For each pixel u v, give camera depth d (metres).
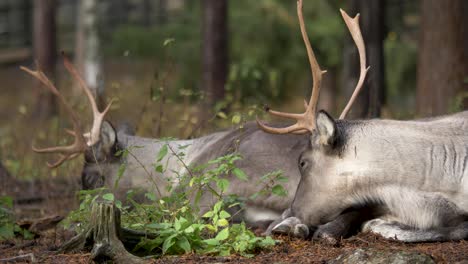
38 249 9.91
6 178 14.55
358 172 9.34
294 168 10.57
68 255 9.00
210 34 22.61
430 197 9.14
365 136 9.44
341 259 8.20
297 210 9.70
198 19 33.09
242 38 30.81
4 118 31.20
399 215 9.28
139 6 48.50
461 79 16.23
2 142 17.50
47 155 16.14
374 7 17.45
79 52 34.09
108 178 11.85
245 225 9.89
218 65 22.61
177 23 34.06
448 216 9.10
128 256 8.53
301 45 30.56
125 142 12.06
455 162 9.21
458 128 9.50
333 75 30.00
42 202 13.73
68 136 15.40
